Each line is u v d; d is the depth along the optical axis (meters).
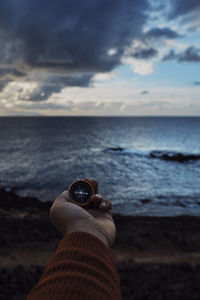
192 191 37.16
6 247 12.63
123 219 21.48
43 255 11.77
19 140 114.69
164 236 15.91
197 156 70.88
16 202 26.31
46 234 15.27
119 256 12.34
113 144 106.44
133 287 8.28
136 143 113.06
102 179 43.81
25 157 68.50
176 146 106.56
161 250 13.39
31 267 10.05
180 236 15.81
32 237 14.43
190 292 7.97
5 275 8.78
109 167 56.09
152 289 8.13
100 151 83.62
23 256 11.55
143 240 14.99
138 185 40.28
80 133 160.50
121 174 48.97
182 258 12.17
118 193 35.09
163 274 9.68
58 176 44.84
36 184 39.34
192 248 13.70
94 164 59.22
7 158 66.69
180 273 9.86
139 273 9.74
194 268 10.40
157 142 120.00
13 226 16.81
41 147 90.88
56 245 13.14
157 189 37.97
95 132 171.50
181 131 194.62
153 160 69.12
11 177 44.62
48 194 33.62
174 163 65.31
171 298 7.51
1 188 36.69
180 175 49.62
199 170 55.69
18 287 7.85
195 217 22.61
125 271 9.91
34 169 52.03
